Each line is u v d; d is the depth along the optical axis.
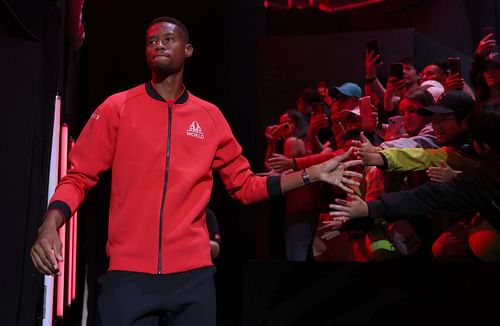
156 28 1.91
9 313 1.98
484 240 2.35
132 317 1.68
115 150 1.84
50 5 2.21
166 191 1.78
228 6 4.91
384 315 2.67
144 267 1.73
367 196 2.99
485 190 2.21
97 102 4.35
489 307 2.43
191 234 1.79
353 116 3.31
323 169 1.91
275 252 4.60
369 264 2.73
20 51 2.08
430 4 5.69
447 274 2.54
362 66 4.91
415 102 3.04
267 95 5.02
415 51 4.95
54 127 2.74
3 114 2.04
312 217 3.74
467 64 4.91
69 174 1.79
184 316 1.75
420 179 2.86
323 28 5.91
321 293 2.81
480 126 2.16
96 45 4.37
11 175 2.03
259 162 4.97
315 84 4.98
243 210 4.71
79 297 4.25
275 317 2.87
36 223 2.11
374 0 5.96
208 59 4.85
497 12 5.41
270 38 5.06
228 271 4.69
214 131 1.92
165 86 1.91
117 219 1.77
